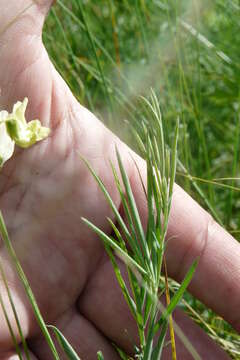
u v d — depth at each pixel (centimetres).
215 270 23
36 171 23
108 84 30
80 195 23
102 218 23
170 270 24
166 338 23
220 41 38
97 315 24
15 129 17
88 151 23
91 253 23
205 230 23
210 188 28
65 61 32
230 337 26
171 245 23
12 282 22
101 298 23
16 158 22
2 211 23
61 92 24
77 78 31
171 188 18
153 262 18
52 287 23
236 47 38
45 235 23
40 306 23
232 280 23
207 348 23
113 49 37
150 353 17
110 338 24
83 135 24
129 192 18
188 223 23
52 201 23
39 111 23
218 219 26
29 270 23
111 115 29
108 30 37
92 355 24
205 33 38
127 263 17
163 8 36
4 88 23
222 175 34
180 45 35
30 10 23
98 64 28
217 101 36
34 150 23
